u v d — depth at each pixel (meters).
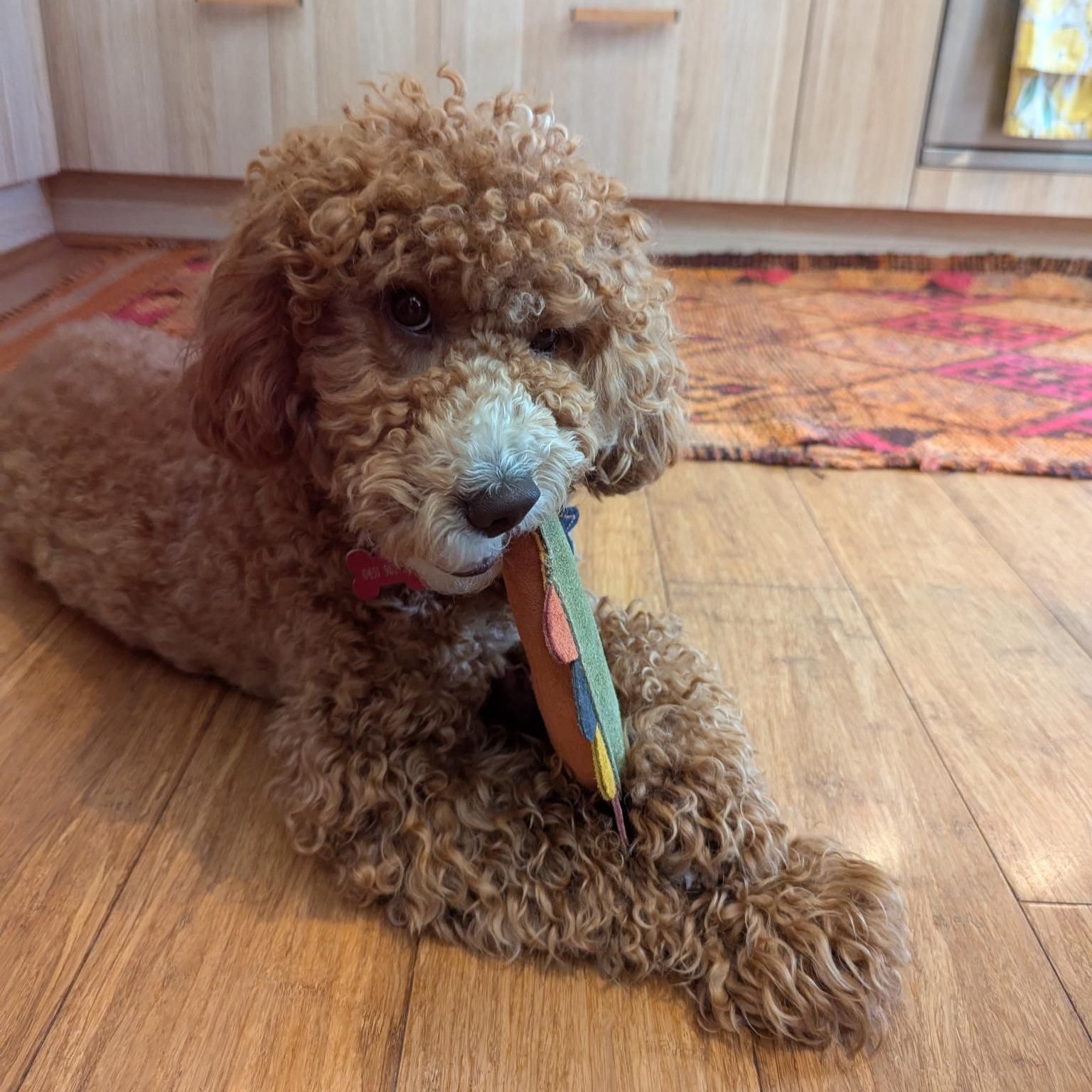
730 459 1.83
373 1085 0.76
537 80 2.78
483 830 0.93
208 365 0.91
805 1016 0.81
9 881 0.92
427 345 0.85
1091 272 3.00
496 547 0.82
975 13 2.70
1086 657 1.30
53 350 1.42
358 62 2.73
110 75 2.73
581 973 0.87
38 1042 0.78
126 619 1.18
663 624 1.14
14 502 1.29
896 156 2.88
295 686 1.04
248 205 0.91
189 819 1.00
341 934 0.89
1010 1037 0.82
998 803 1.06
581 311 0.86
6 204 2.73
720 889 0.90
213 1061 0.77
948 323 2.61
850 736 1.15
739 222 3.12
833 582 1.46
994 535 1.60
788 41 2.75
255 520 1.04
